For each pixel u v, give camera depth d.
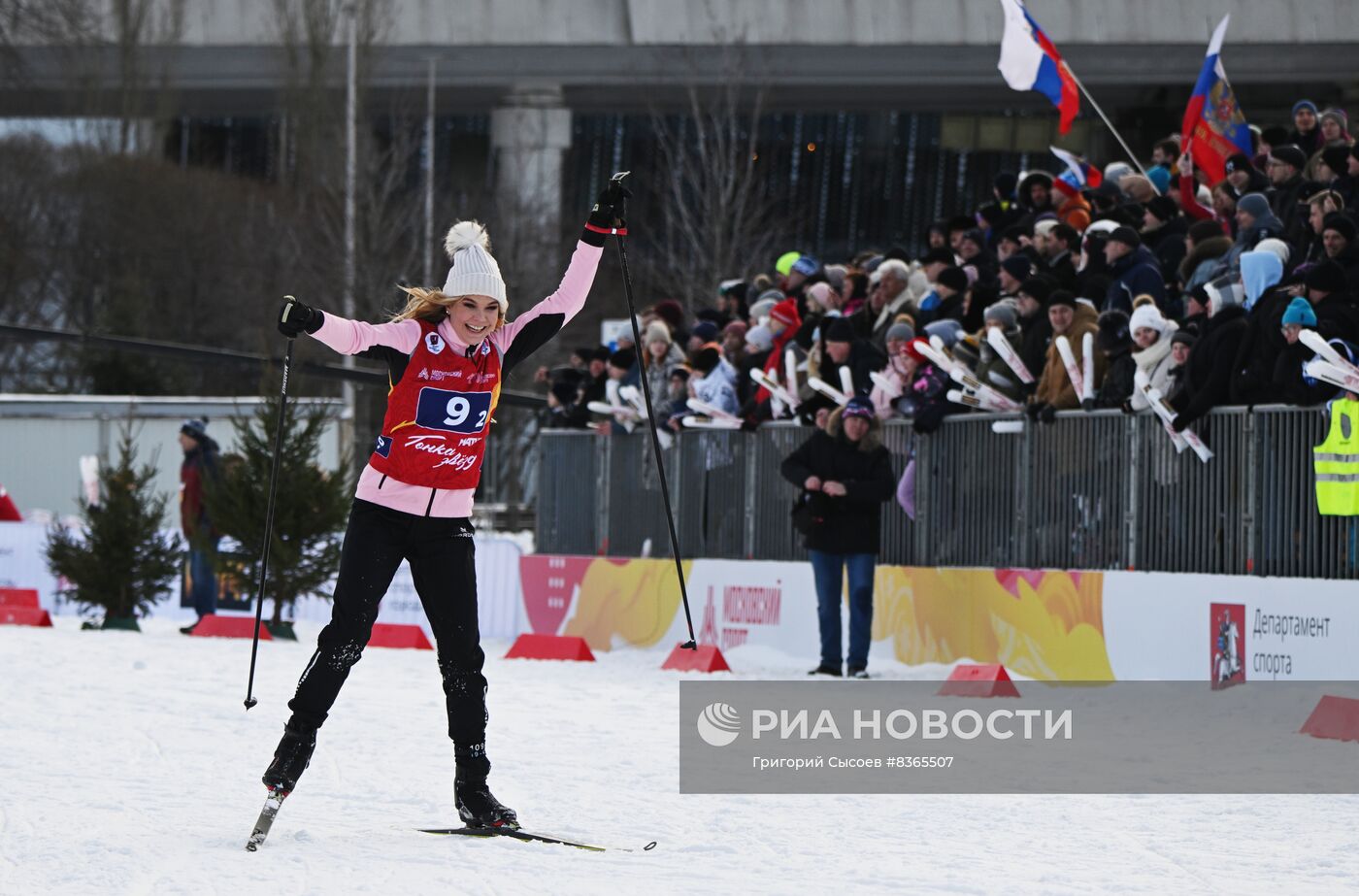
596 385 24.73
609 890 7.19
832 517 17.66
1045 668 17.22
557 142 63.03
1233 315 15.46
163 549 24.48
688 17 58.28
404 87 62.94
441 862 7.75
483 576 26.05
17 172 59.31
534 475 44.97
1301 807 9.68
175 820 8.78
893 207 71.81
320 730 12.57
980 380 18.42
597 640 23.67
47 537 25.45
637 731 12.88
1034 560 17.61
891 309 20.23
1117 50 58.38
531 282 56.16
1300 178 17.98
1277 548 15.04
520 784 10.24
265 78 64.69
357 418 43.62
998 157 70.19
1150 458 16.28
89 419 37.34
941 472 18.92
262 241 57.56
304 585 23.23
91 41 63.09
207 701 14.30
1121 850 8.30
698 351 22.22
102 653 18.86
